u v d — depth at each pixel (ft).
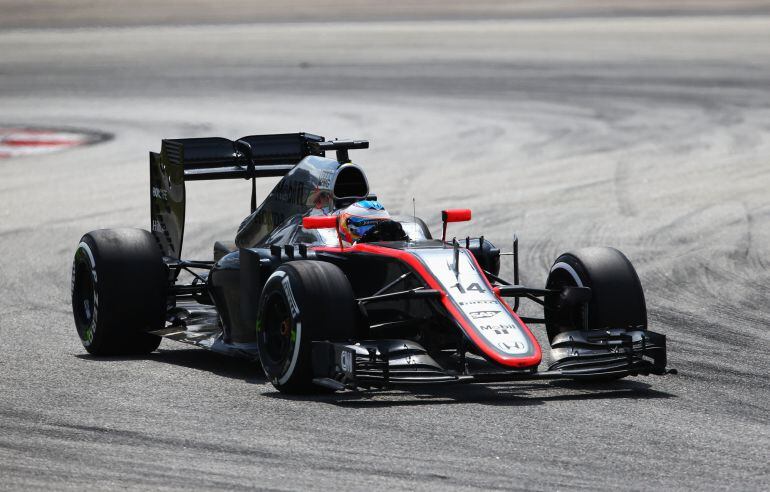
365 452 74.90
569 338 95.40
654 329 119.44
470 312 89.56
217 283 106.11
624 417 84.58
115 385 95.61
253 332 99.86
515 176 250.37
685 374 100.07
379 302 95.86
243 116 373.20
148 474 70.69
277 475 70.23
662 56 577.43
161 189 120.67
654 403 89.30
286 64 576.61
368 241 100.89
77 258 112.16
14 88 475.72
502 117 360.48
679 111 365.40
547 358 106.11
